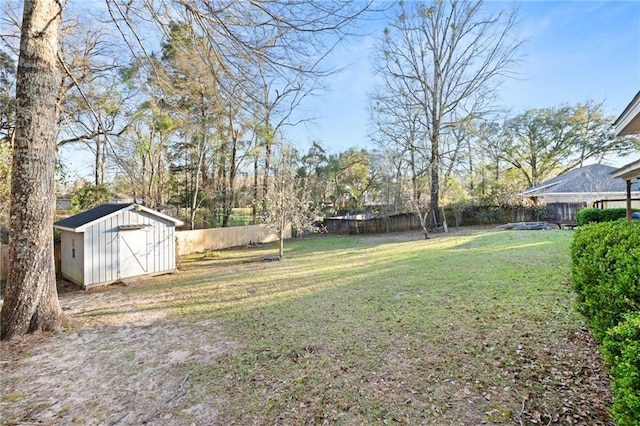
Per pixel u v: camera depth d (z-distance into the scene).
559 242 8.88
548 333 3.29
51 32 4.30
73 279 8.04
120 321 4.91
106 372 3.24
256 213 17.55
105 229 8.03
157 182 14.09
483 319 3.85
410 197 14.07
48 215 4.40
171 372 3.18
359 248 12.22
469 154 17.42
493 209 17.20
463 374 2.73
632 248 2.27
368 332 3.82
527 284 5.05
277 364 3.20
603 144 22.08
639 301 1.98
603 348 1.69
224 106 4.29
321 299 5.47
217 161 16.22
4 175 7.48
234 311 5.15
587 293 2.77
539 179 24.53
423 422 2.20
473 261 7.35
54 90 4.40
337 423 2.26
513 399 2.35
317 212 14.78
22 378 3.15
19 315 4.19
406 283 5.98
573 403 2.23
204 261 11.62
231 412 2.47
